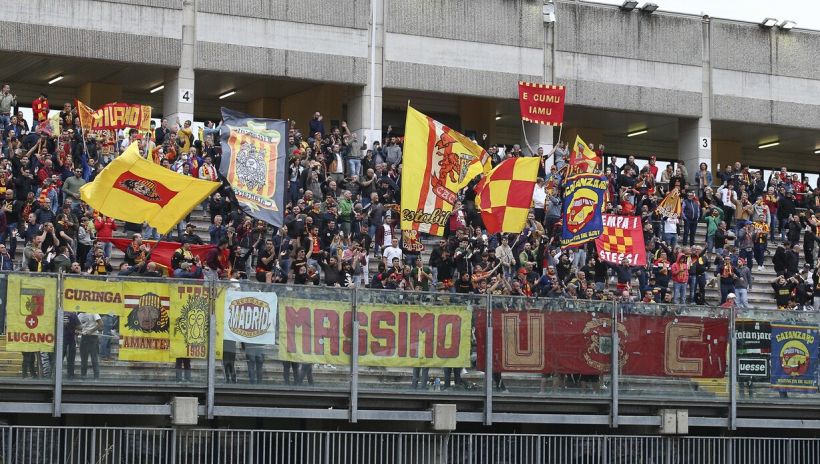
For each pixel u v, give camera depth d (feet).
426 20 393.70
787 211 389.19
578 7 411.54
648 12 419.95
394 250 308.19
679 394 261.65
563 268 321.11
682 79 423.64
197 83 392.68
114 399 227.61
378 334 240.12
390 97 419.95
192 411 226.38
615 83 414.62
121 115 322.14
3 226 284.82
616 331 257.14
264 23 375.86
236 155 261.24
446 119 427.33
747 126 440.86
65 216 277.64
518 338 249.96
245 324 231.50
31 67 377.50
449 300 245.24
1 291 217.36
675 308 262.26
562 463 252.42
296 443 234.38
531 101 367.86
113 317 223.92
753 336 268.21
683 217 367.04
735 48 431.43
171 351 227.20
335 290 237.86
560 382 252.42
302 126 404.57
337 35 383.24
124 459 224.94
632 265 328.08
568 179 306.76
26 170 297.12
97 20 360.48
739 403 266.36
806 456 271.90
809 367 272.31
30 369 218.59
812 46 442.50
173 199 251.19
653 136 464.24
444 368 244.42
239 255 287.69
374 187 337.93
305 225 292.81
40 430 220.64
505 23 402.31
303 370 234.99
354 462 240.12
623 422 257.14
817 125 441.68
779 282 341.00
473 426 269.44
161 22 366.43
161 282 227.40
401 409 245.24
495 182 302.25
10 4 352.69
